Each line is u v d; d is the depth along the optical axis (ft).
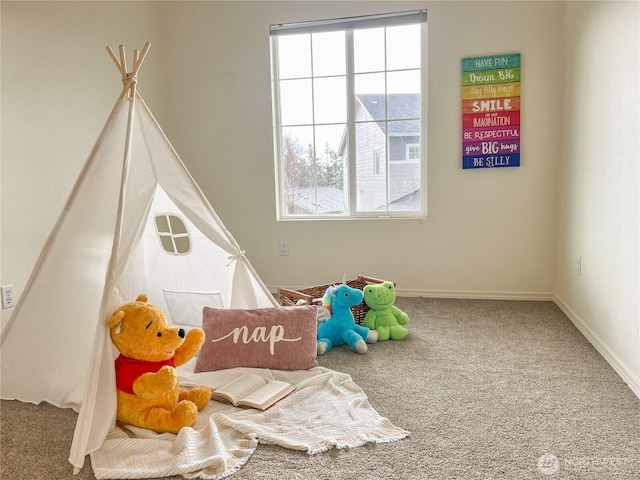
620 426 5.56
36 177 7.90
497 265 11.15
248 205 12.15
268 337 7.16
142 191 6.80
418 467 4.86
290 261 12.14
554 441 5.28
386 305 8.83
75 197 6.23
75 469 4.95
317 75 11.67
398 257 11.60
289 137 12.03
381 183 11.73
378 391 6.61
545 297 11.00
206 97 11.96
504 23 10.42
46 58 8.06
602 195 7.75
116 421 5.78
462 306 10.65
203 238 8.23
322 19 11.19
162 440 5.35
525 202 10.82
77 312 6.35
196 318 8.54
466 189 11.05
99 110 9.42
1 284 7.39
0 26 7.20
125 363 5.70
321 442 5.27
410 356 7.88
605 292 7.60
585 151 8.70
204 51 11.81
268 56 11.57
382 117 11.50
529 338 8.58
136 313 5.66
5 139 7.34
